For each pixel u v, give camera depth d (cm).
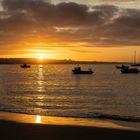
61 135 1641
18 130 1750
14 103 3953
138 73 15638
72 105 3781
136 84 8838
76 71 14875
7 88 7131
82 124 2067
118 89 7006
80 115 2683
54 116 2527
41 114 2711
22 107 3441
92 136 1622
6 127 1831
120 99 4741
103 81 10156
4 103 3941
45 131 1730
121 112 3206
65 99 4616
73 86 7906
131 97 5125
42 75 14362
